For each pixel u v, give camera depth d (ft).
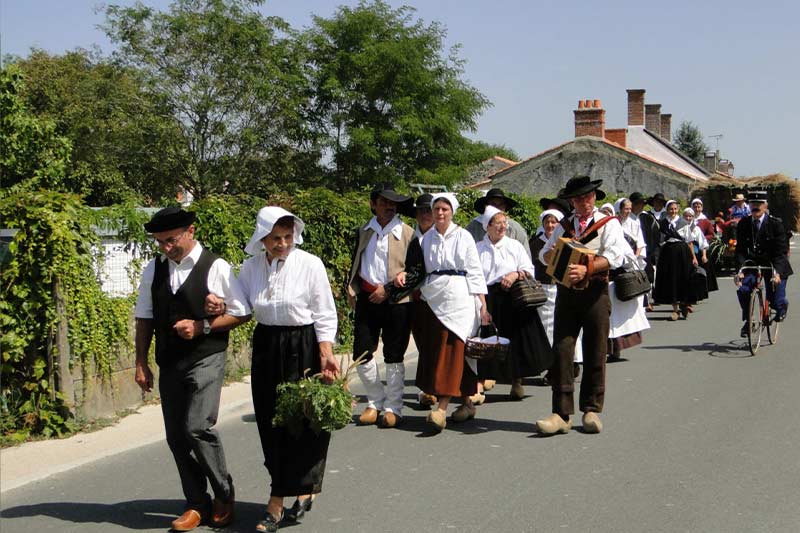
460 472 20.74
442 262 24.63
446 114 138.62
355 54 133.59
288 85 119.96
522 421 26.04
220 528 17.26
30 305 23.56
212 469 16.81
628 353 38.04
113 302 26.18
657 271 50.08
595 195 25.82
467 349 24.27
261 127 116.06
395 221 26.03
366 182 129.70
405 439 24.09
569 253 23.12
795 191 95.40
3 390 23.66
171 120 109.91
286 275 17.07
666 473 20.35
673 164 180.24
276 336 17.15
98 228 26.09
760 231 37.63
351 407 16.85
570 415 25.64
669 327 46.57
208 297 16.55
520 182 135.03
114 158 108.17
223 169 113.60
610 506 18.10
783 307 39.14
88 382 25.05
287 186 116.26
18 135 66.69
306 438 16.81
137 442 23.80
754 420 25.35
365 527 17.12
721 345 39.60
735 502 18.24
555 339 24.30
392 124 136.05
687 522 17.08
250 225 32.83
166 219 16.43
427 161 139.33
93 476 20.94
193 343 16.67
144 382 17.19
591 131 132.87
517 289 28.09
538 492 19.11
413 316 25.52
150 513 18.29
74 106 108.27
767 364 34.50
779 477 19.94
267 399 17.13
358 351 25.93
